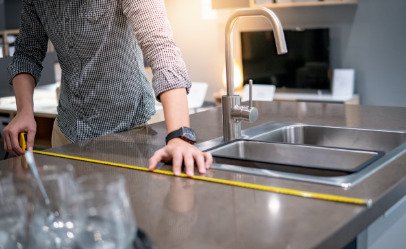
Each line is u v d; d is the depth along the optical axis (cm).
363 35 564
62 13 197
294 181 132
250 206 116
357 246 123
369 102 575
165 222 109
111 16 193
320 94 583
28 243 93
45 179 95
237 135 182
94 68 201
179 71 170
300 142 202
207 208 116
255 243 96
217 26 650
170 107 164
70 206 91
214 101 655
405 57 546
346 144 194
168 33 176
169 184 134
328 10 580
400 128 189
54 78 479
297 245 95
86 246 89
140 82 209
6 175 100
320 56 577
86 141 187
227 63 177
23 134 195
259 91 595
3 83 423
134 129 205
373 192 121
